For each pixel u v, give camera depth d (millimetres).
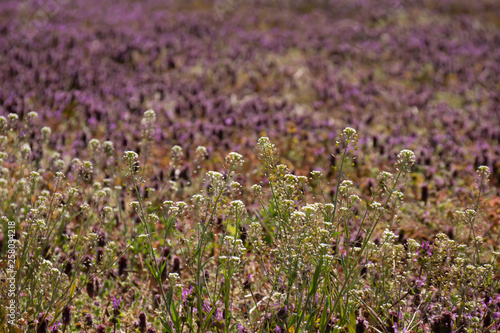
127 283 5734
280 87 14641
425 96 14047
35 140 7863
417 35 21969
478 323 4652
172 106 12625
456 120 11984
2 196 5664
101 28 21422
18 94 12250
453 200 7902
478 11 27688
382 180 5016
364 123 12086
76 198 6055
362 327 4445
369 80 15961
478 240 5172
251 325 4695
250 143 9898
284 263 4605
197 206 4680
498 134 10969
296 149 9906
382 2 28938
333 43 20234
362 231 5961
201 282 4773
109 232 6039
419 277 5133
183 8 27297
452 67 17031
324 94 13906
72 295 4816
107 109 11672
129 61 16688
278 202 4664
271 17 25391
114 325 4961
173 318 4320
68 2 27188
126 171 5922
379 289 4852
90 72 14867
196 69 16219
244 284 5301
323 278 4371
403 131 11578
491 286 5238
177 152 7082
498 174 8977
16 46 17875
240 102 13180
